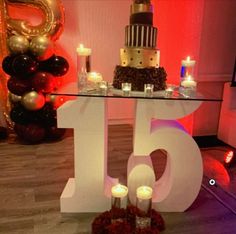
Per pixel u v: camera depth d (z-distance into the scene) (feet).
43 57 7.93
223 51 8.90
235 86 8.75
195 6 8.49
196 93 4.94
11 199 5.58
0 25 8.59
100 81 4.90
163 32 10.05
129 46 4.88
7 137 9.22
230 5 8.46
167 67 10.03
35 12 9.40
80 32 9.96
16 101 8.39
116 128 10.63
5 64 7.84
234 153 7.77
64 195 5.10
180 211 5.24
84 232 4.64
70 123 4.63
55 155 7.87
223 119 9.29
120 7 10.03
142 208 4.36
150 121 4.68
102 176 4.94
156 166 7.28
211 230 4.78
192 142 4.84
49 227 4.75
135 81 4.84
